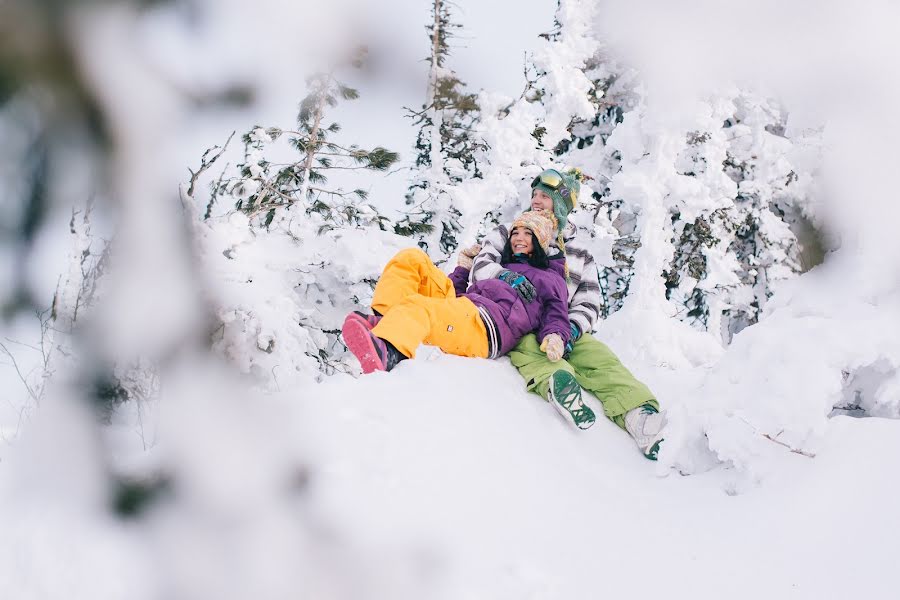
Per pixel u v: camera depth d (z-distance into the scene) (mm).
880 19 535
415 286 3254
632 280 6117
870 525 2076
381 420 2186
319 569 530
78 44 352
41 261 366
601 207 6957
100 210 372
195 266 414
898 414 2746
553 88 6910
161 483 459
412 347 2861
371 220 6676
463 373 2852
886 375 2711
